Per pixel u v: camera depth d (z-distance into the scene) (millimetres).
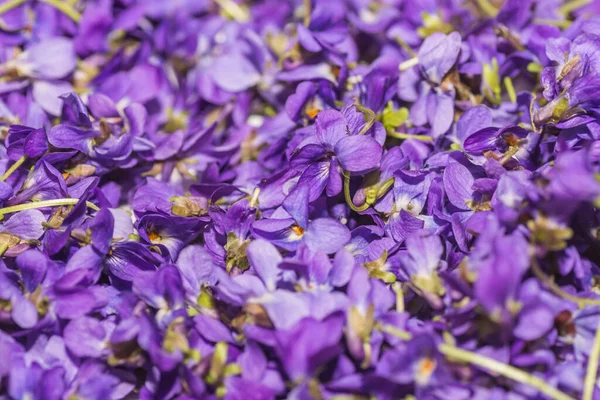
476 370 223
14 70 271
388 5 292
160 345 227
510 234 228
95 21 279
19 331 232
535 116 241
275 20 294
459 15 283
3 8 273
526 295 221
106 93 275
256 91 282
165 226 246
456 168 241
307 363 219
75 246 241
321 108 262
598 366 228
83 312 231
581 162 219
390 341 225
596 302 224
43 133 246
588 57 243
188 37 285
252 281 231
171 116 279
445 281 227
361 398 223
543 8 283
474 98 260
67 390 231
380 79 254
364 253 243
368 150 234
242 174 262
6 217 246
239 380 225
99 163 255
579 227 234
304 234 239
